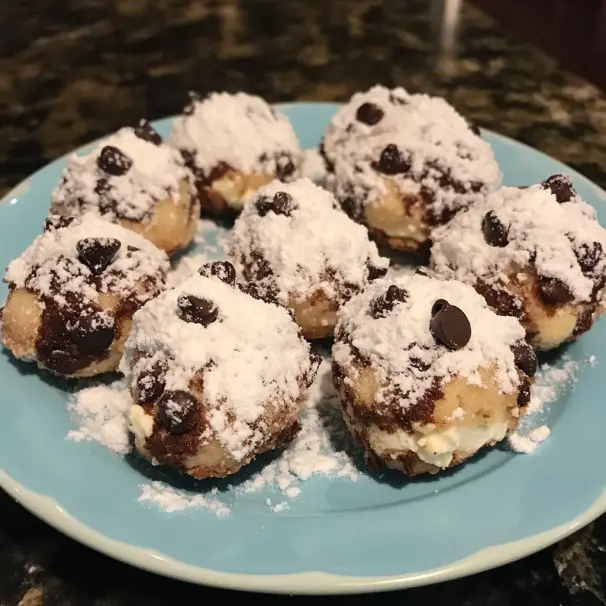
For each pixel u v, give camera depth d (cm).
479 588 17
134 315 20
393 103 27
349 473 19
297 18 42
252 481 19
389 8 43
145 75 38
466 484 18
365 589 16
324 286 22
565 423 20
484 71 38
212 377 18
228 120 27
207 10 43
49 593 17
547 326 21
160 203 24
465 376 18
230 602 17
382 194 25
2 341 21
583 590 17
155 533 17
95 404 20
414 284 20
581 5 47
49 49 40
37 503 17
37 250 21
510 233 22
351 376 19
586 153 32
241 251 24
